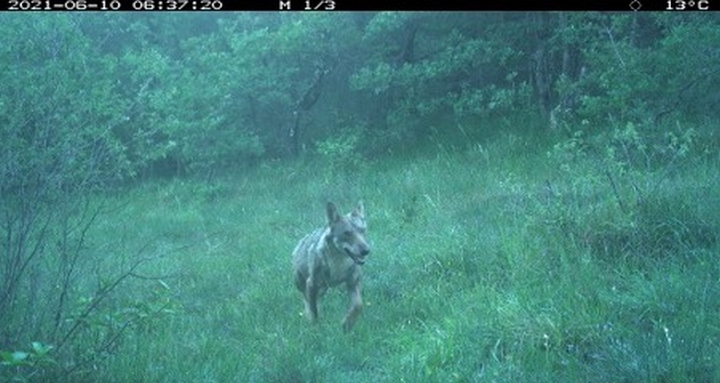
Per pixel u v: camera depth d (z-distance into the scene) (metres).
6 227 7.65
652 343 7.01
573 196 11.62
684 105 16.50
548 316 7.96
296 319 10.11
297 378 7.71
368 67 22.31
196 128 22.39
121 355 7.81
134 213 19.44
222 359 8.28
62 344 7.40
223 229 17.31
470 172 17.17
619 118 16.84
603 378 6.73
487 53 20.66
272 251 14.29
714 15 17.11
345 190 18.56
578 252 9.91
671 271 8.77
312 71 24.50
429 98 22.59
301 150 24.14
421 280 10.79
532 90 21.27
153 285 12.11
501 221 12.36
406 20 21.11
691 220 9.92
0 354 6.09
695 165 12.92
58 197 8.06
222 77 23.05
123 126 19.16
